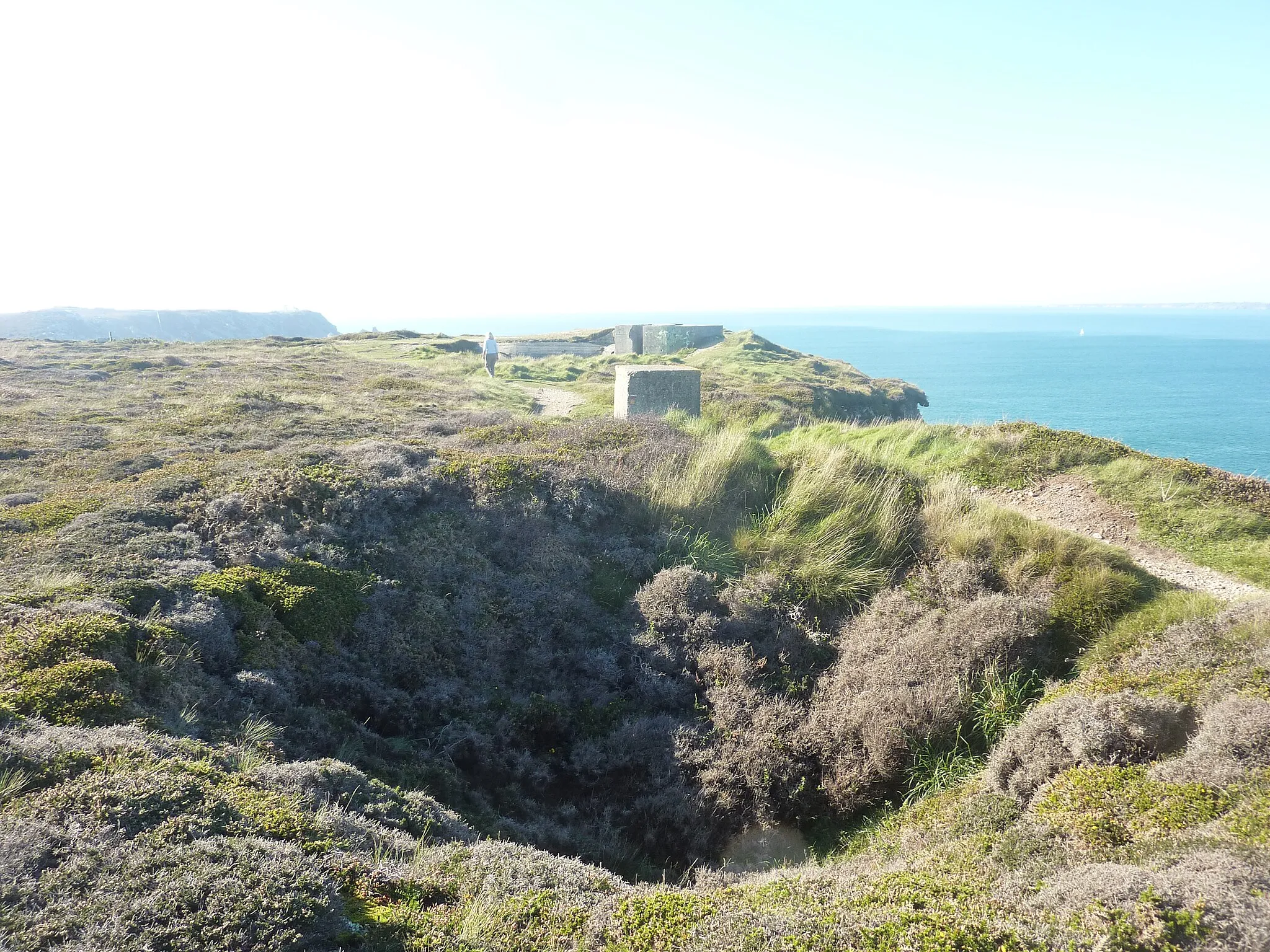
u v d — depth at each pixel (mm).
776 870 5676
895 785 6863
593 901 4375
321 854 4258
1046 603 8094
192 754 5047
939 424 14477
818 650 8633
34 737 4562
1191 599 7512
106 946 3131
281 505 9742
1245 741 4805
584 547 10172
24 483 11070
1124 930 3432
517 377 31391
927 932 3668
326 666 7535
